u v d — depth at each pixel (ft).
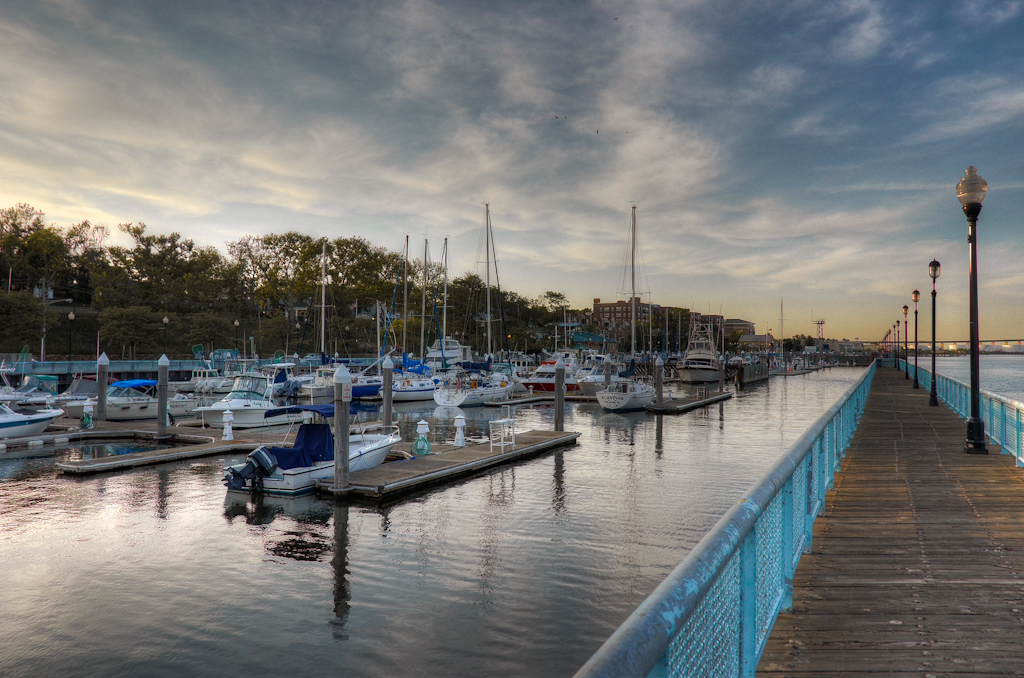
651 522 55.16
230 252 354.13
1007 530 27.40
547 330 469.57
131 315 233.35
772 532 15.49
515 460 84.69
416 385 172.14
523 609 37.86
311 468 64.80
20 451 91.61
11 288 275.59
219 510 58.95
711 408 165.37
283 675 30.96
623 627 5.83
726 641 10.05
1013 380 386.93
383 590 40.55
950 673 14.90
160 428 98.94
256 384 125.49
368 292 361.10
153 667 31.65
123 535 51.70
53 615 37.14
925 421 73.26
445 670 31.40
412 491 66.23
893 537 26.40
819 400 192.54
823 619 18.06
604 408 156.35
